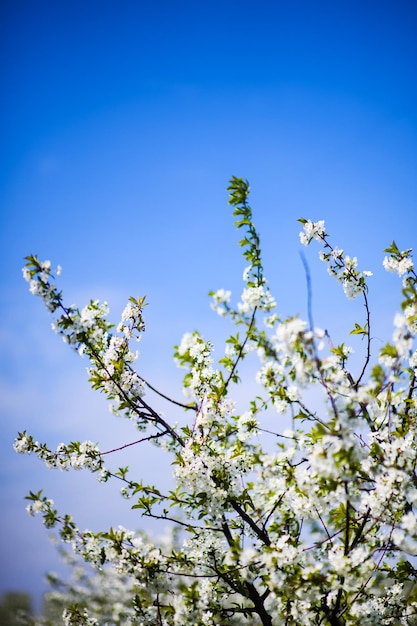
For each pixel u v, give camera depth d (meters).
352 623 4.63
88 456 5.53
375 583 5.03
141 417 5.57
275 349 4.58
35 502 5.24
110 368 5.47
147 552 4.93
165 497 5.20
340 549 4.47
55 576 10.54
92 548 5.04
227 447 5.57
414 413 5.14
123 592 9.96
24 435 5.66
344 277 5.60
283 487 4.64
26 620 10.62
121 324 5.78
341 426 3.88
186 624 4.77
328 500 4.47
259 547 5.18
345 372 5.25
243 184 4.97
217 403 5.18
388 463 4.24
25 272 4.90
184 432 5.34
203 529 5.41
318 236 5.76
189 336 5.34
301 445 5.05
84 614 6.02
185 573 5.12
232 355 5.05
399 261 5.43
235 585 5.07
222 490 4.95
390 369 4.02
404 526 4.03
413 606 4.92
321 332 4.04
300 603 4.68
